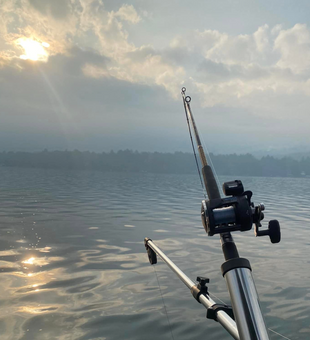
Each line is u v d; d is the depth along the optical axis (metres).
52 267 5.64
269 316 3.67
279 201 21.05
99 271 5.44
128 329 3.38
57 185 34.44
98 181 48.12
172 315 3.69
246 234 8.83
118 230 9.41
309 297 4.26
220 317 0.83
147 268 5.61
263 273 5.39
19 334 3.26
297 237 8.62
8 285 4.71
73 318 3.63
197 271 5.51
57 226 9.88
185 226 10.26
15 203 16.34
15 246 7.15
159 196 23.28
